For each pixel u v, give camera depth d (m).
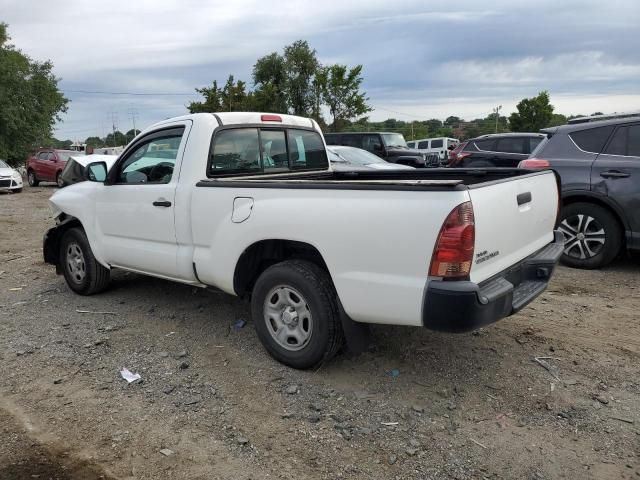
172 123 4.66
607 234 6.31
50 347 4.49
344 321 3.58
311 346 3.75
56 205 5.89
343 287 3.46
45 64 36.47
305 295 3.72
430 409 3.43
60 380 3.90
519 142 12.40
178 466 2.92
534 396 3.56
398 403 3.50
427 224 3.09
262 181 3.91
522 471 2.84
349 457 2.97
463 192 3.05
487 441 3.09
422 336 4.49
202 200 4.24
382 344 4.35
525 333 4.55
